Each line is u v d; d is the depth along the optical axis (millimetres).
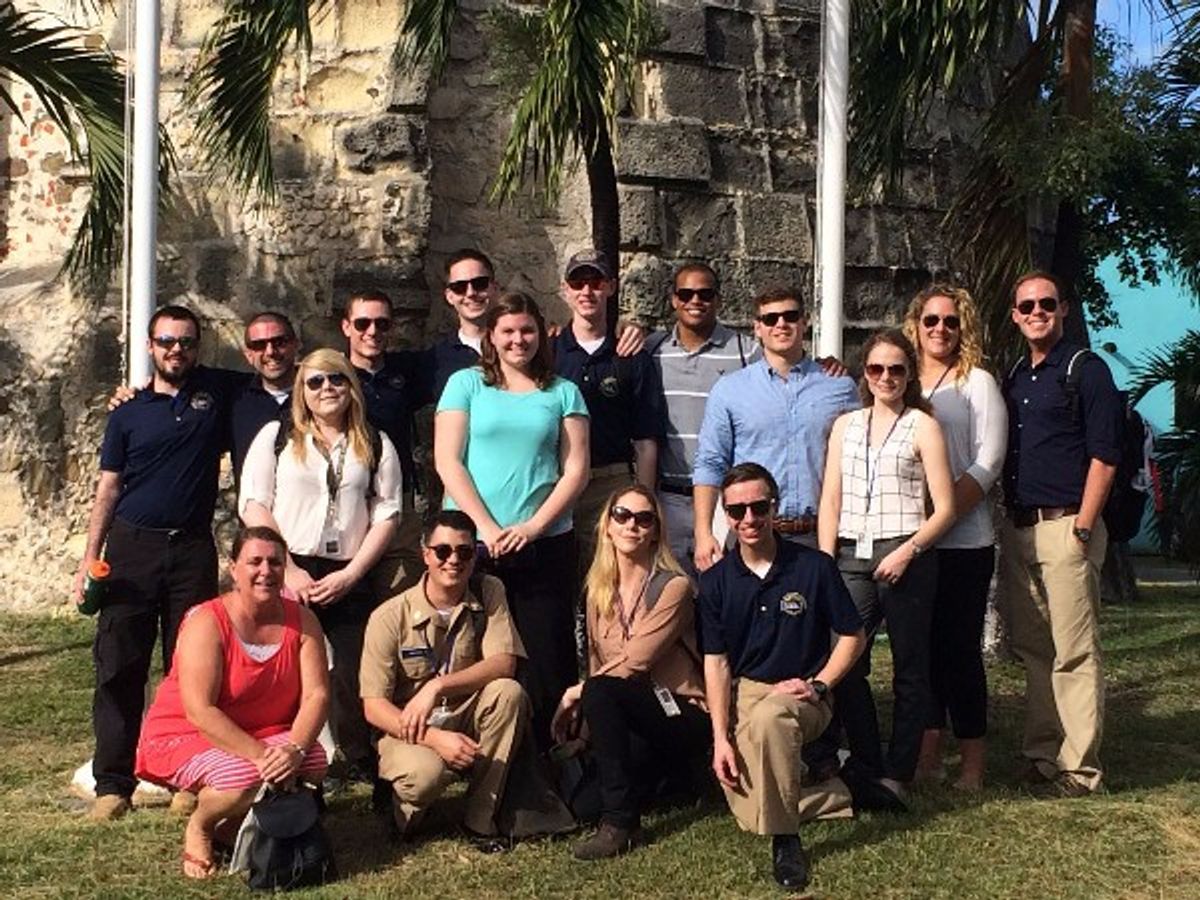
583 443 5973
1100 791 6199
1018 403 6297
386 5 10289
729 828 5660
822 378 6230
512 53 8859
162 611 6176
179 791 5723
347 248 10227
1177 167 13180
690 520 6418
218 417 6180
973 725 6254
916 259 11406
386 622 5633
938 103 11625
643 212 10469
